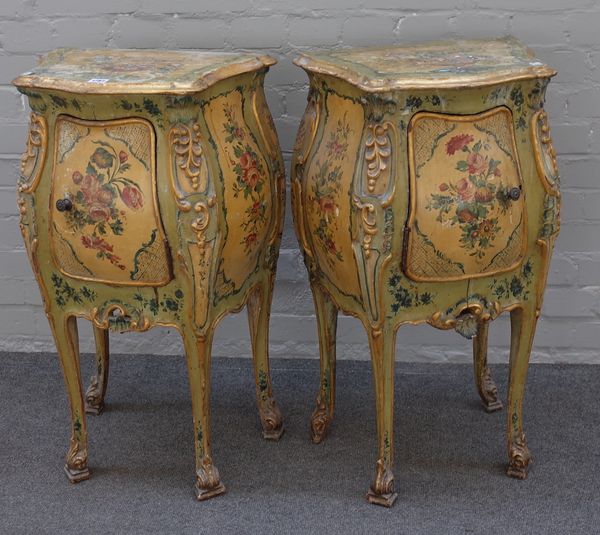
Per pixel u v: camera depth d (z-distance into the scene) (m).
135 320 1.92
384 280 1.82
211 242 1.83
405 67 1.81
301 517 1.97
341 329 2.55
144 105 1.77
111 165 1.80
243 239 1.93
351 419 2.32
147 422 2.33
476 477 2.08
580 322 2.49
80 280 1.91
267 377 2.22
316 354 2.58
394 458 2.16
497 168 1.79
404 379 2.48
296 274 2.50
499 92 1.77
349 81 1.77
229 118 1.88
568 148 2.35
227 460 2.17
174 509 2.00
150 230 1.81
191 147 1.79
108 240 1.83
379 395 1.93
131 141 1.79
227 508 2.00
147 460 2.18
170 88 1.74
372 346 1.89
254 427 2.30
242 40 2.32
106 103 1.77
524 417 2.30
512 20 2.26
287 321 2.55
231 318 2.57
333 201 1.85
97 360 2.35
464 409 2.35
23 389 2.45
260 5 2.29
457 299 1.87
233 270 1.95
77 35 2.35
